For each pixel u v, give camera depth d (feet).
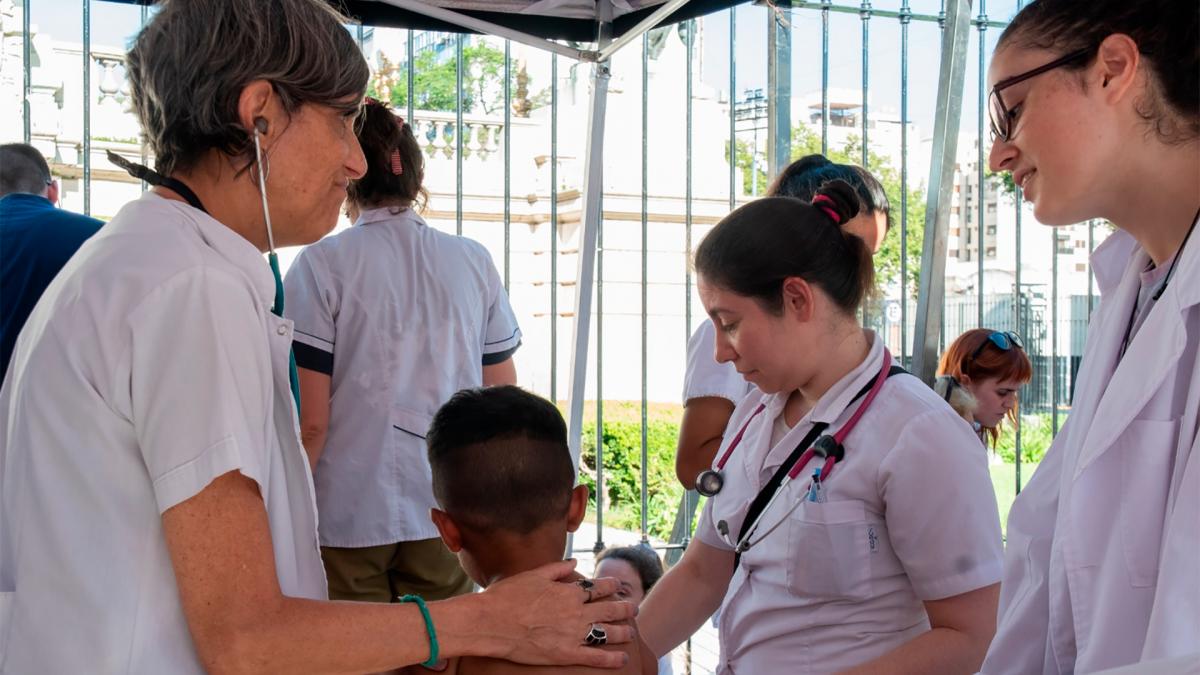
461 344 10.69
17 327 9.16
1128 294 4.90
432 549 10.48
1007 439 26.96
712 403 8.89
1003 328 30.32
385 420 10.17
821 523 6.01
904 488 5.84
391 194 10.61
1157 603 3.99
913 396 6.08
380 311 10.21
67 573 4.48
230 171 4.96
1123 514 4.37
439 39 39.58
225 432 4.42
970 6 13.42
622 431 31.71
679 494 31.01
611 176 36.63
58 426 4.51
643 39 15.49
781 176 8.56
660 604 7.11
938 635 5.79
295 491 5.11
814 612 6.10
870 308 6.89
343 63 5.13
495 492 5.65
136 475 4.50
